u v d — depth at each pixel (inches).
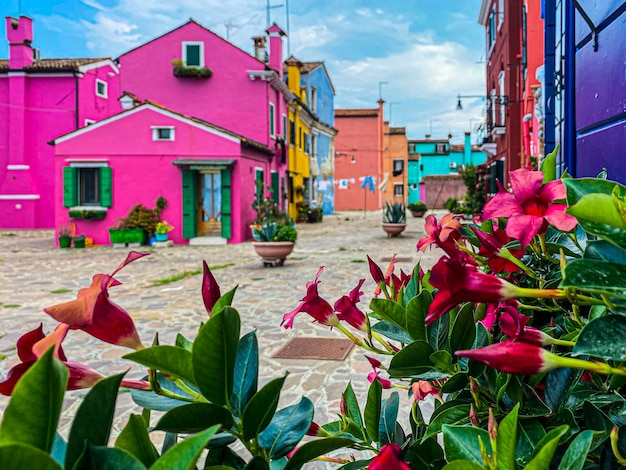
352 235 862.5
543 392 44.7
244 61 933.8
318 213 1253.1
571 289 34.1
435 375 43.5
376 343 233.8
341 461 53.4
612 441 28.9
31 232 987.9
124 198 750.5
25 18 1043.9
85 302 30.5
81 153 748.6
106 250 687.7
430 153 2236.7
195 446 22.7
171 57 936.3
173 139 749.3
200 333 29.6
